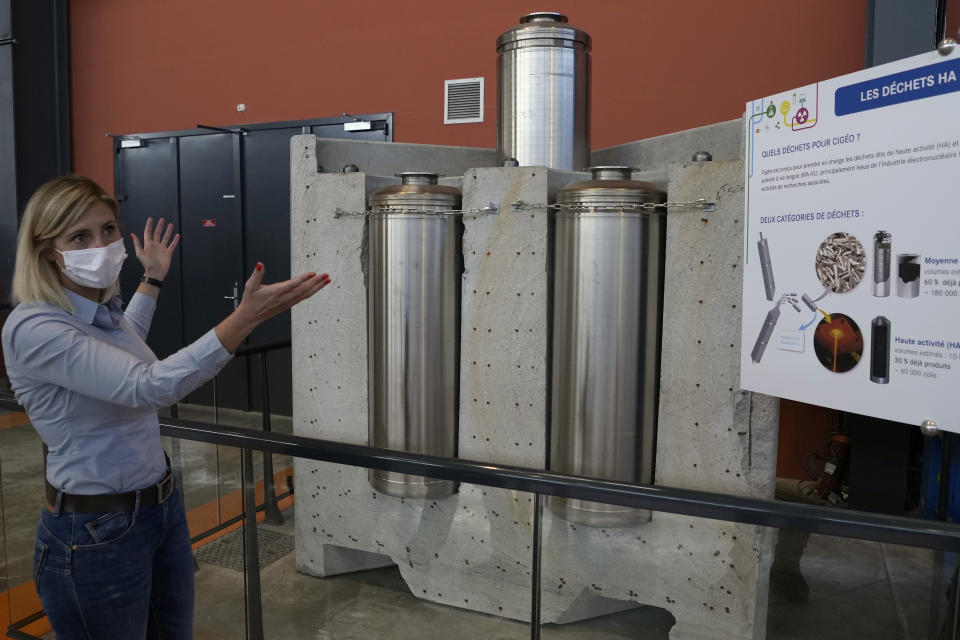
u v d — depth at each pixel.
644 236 2.69
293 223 3.36
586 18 5.22
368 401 3.26
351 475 2.60
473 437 3.05
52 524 1.57
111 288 1.62
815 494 4.53
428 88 5.83
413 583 2.54
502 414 2.99
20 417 2.56
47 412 1.53
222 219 6.84
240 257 6.80
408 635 2.42
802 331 2.26
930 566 1.57
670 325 2.70
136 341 1.72
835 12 4.56
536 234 2.87
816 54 4.62
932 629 1.57
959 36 1.79
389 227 3.00
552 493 1.70
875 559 1.67
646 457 2.80
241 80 6.61
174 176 7.02
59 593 1.58
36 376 1.48
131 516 1.60
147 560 1.64
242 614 2.24
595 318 2.70
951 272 1.83
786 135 2.26
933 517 2.78
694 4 4.91
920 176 1.89
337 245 3.26
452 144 5.78
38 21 7.30
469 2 5.62
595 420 2.74
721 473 2.67
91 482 1.55
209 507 2.23
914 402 1.94
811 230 2.20
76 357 1.43
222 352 1.41
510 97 3.35
